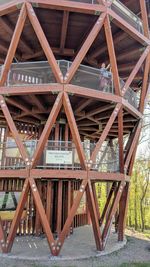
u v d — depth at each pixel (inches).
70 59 648.4
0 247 466.3
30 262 409.7
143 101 594.9
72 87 450.0
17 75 526.3
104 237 499.2
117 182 577.0
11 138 707.4
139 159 1274.6
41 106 545.0
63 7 448.5
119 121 506.9
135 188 1274.6
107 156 642.2
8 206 657.6
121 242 561.9
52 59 443.2
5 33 543.5
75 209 445.1
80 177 454.9
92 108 567.5
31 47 597.3
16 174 454.9
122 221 580.4
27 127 716.7
